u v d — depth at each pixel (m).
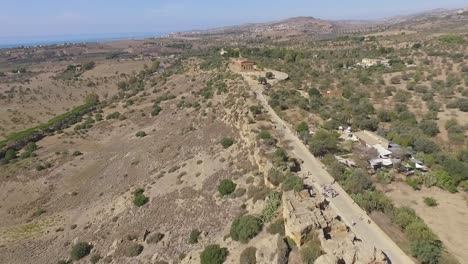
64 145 115.00
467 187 52.88
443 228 43.72
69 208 75.94
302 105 89.62
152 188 68.12
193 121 96.56
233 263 40.66
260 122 73.94
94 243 57.88
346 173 53.25
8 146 114.00
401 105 101.00
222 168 64.88
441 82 123.50
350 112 90.75
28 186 89.00
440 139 78.69
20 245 64.00
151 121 120.88
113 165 91.06
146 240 53.22
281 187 48.31
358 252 32.66
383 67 156.38
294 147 63.12
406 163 60.88
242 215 49.00
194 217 54.12
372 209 44.88
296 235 37.09
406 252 36.88
